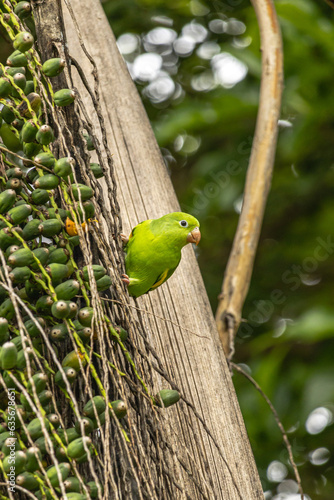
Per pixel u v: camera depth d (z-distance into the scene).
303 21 10.32
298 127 11.12
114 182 4.00
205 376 5.06
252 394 10.21
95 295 3.32
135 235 5.67
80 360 3.24
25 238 3.59
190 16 11.80
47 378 3.37
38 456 3.09
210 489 3.56
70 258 3.65
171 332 5.24
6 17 4.08
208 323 5.51
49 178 3.60
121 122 6.13
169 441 3.58
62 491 2.80
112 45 6.49
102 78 6.24
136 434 3.41
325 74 10.76
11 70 3.86
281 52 7.33
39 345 3.63
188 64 12.09
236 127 11.38
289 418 10.16
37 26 4.27
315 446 10.50
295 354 10.95
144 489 3.54
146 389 3.62
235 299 6.54
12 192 3.55
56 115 3.88
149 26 11.78
